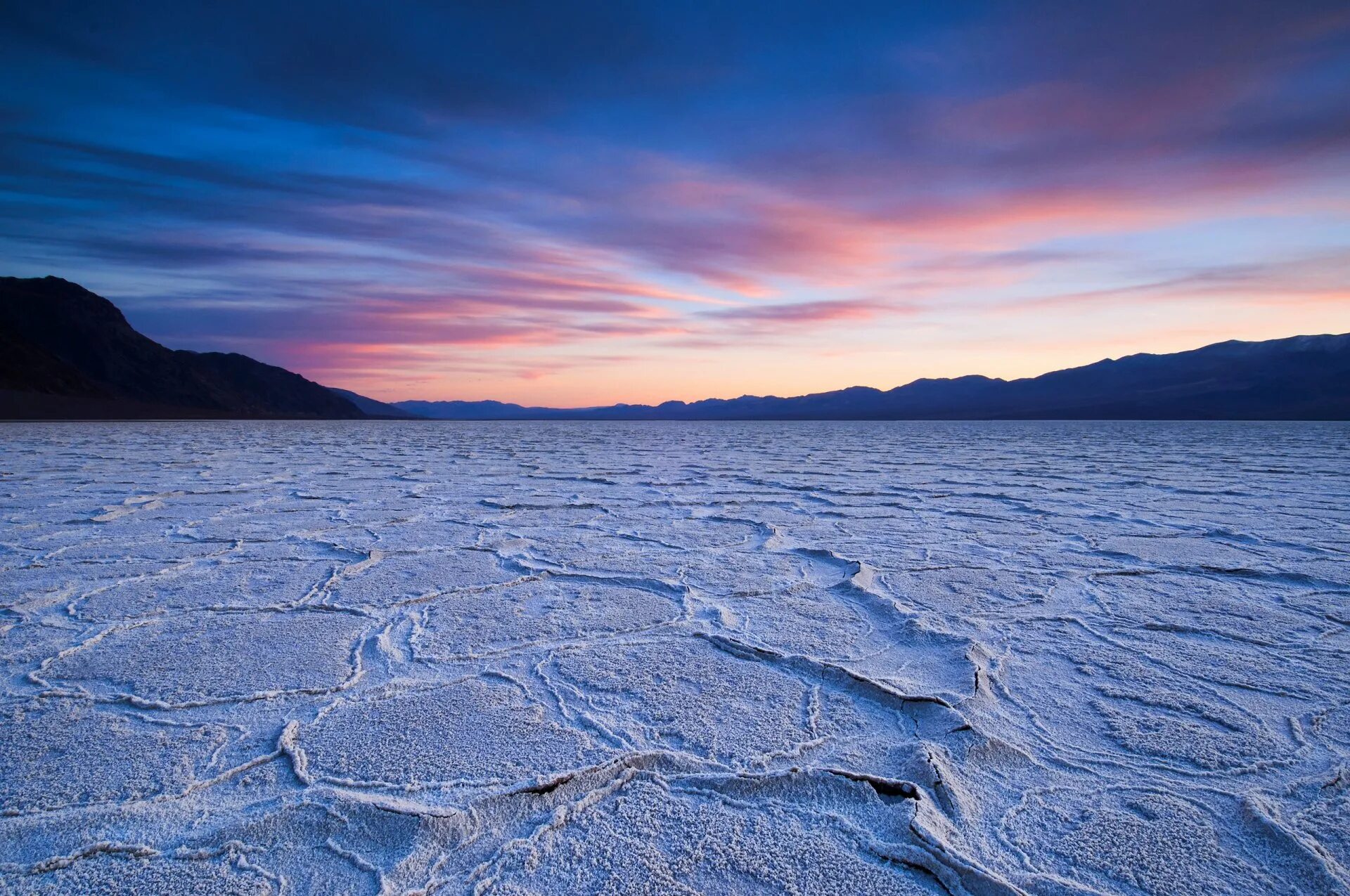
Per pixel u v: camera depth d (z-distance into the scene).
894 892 1.14
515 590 3.02
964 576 3.25
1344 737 1.67
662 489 6.77
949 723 1.73
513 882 1.17
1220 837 1.29
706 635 2.41
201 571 3.30
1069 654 2.23
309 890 1.15
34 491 6.15
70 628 2.46
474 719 1.77
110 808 1.36
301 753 1.58
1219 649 2.27
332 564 3.44
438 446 15.53
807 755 1.60
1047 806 1.40
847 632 2.47
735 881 1.17
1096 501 5.82
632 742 1.65
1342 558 3.57
